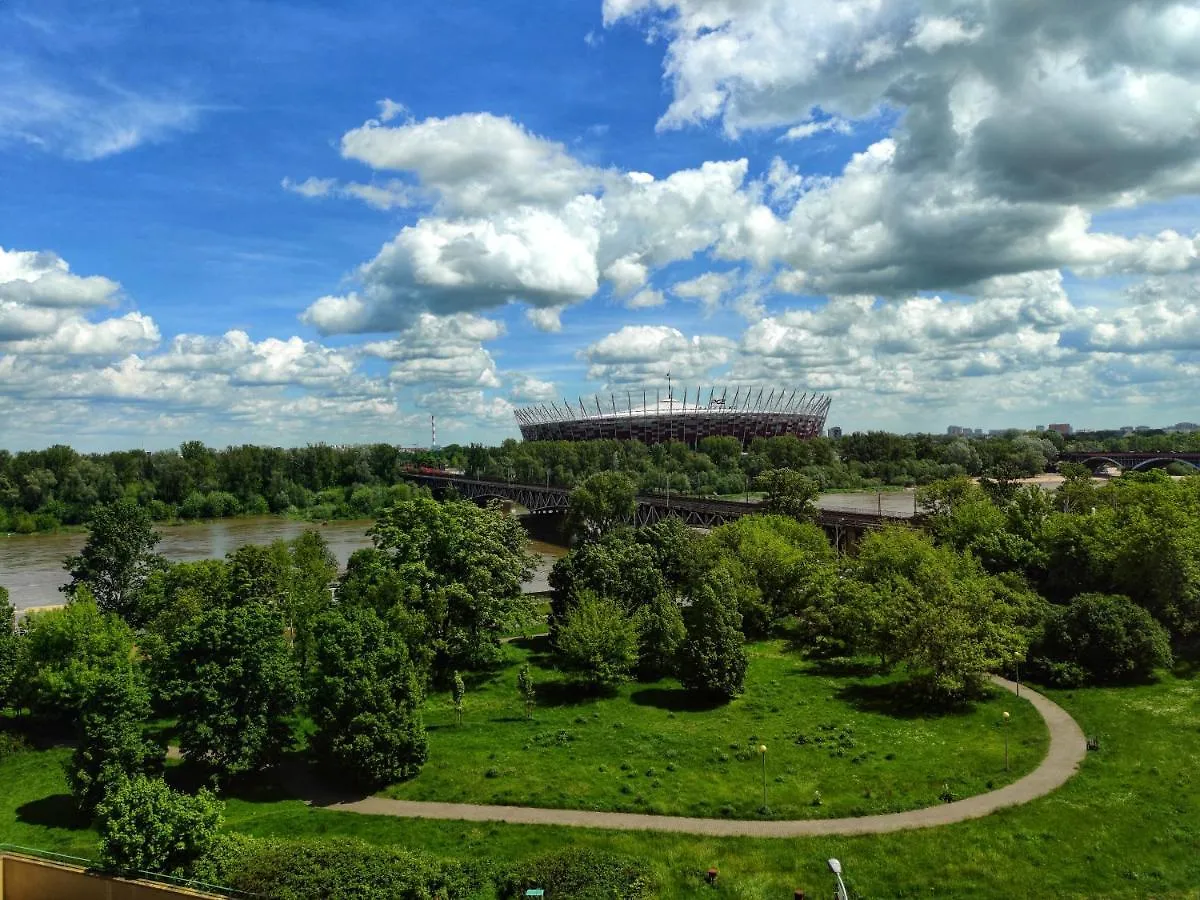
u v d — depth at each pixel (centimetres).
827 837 5284
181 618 8669
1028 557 10144
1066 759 6288
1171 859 4803
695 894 4672
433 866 4722
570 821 5656
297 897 4300
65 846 5381
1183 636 9125
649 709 8038
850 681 8644
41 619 8306
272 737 6494
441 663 9250
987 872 4762
